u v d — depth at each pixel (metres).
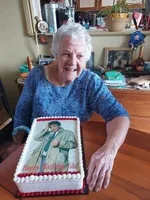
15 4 1.66
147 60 1.74
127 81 1.55
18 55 1.91
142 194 0.59
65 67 0.89
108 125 0.87
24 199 0.56
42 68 1.05
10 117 1.84
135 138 0.84
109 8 1.53
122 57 1.75
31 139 0.69
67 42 0.84
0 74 2.03
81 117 1.07
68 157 0.61
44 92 1.01
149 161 0.71
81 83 1.00
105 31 1.61
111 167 0.66
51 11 1.62
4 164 0.70
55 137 0.70
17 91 2.12
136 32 1.57
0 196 0.58
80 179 0.54
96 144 0.80
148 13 1.58
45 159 0.60
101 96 0.98
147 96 1.42
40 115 1.02
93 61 1.81
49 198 0.56
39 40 1.79
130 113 1.51
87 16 1.67
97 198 0.57
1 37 1.83
